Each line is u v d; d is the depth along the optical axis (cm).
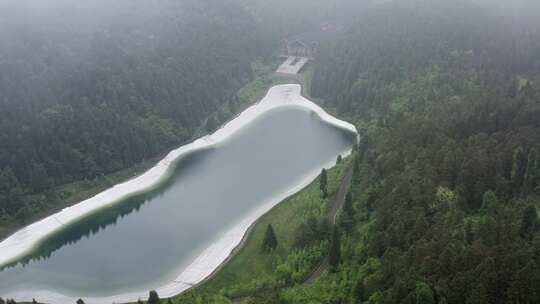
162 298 17075
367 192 18938
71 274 18750
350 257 16275
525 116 19800
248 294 16425
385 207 16800
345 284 14900
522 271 11550
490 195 15488
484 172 16575
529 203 15050
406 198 16600
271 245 18225
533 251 12450
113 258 19500
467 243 13900
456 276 12244
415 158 19225
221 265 18325
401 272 13375
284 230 19375
